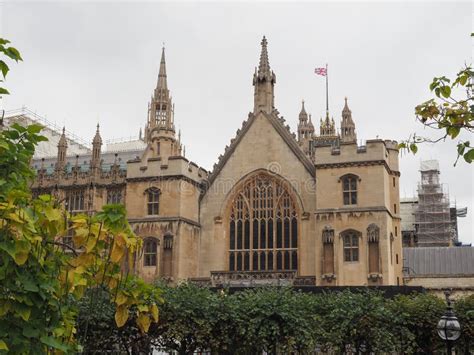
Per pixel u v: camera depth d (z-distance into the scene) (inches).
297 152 2425.0
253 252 2413.9
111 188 2657.5
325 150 2306.8
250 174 2475.4
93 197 2642.7
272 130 2485.2
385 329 1321.4
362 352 1370.6
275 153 2456.9
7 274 424.5
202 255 2476.6
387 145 2444.6
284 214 2406.5
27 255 427.2
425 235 4254.4
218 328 1317.7
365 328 1327.5
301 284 2209.6
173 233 2354.8
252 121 2524.6
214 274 2299.5
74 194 2709.2
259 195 2458.2
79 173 2721.5
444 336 930.7
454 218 4778.5
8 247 417.1
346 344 1401.3
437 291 2440.9
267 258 2388.0
